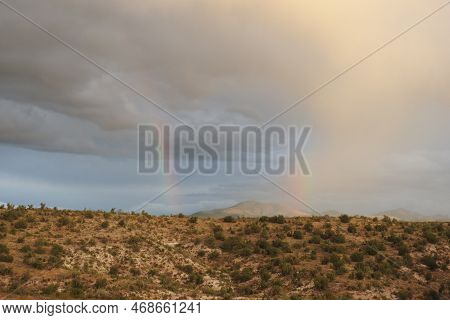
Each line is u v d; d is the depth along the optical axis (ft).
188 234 230.07
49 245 193.67
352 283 171.22
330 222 249.34
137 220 244.01
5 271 161.99
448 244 209.77
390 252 201.46
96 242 204.03
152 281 178.09
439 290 166.50
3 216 225.35
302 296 162.71
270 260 194.08
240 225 248.11
